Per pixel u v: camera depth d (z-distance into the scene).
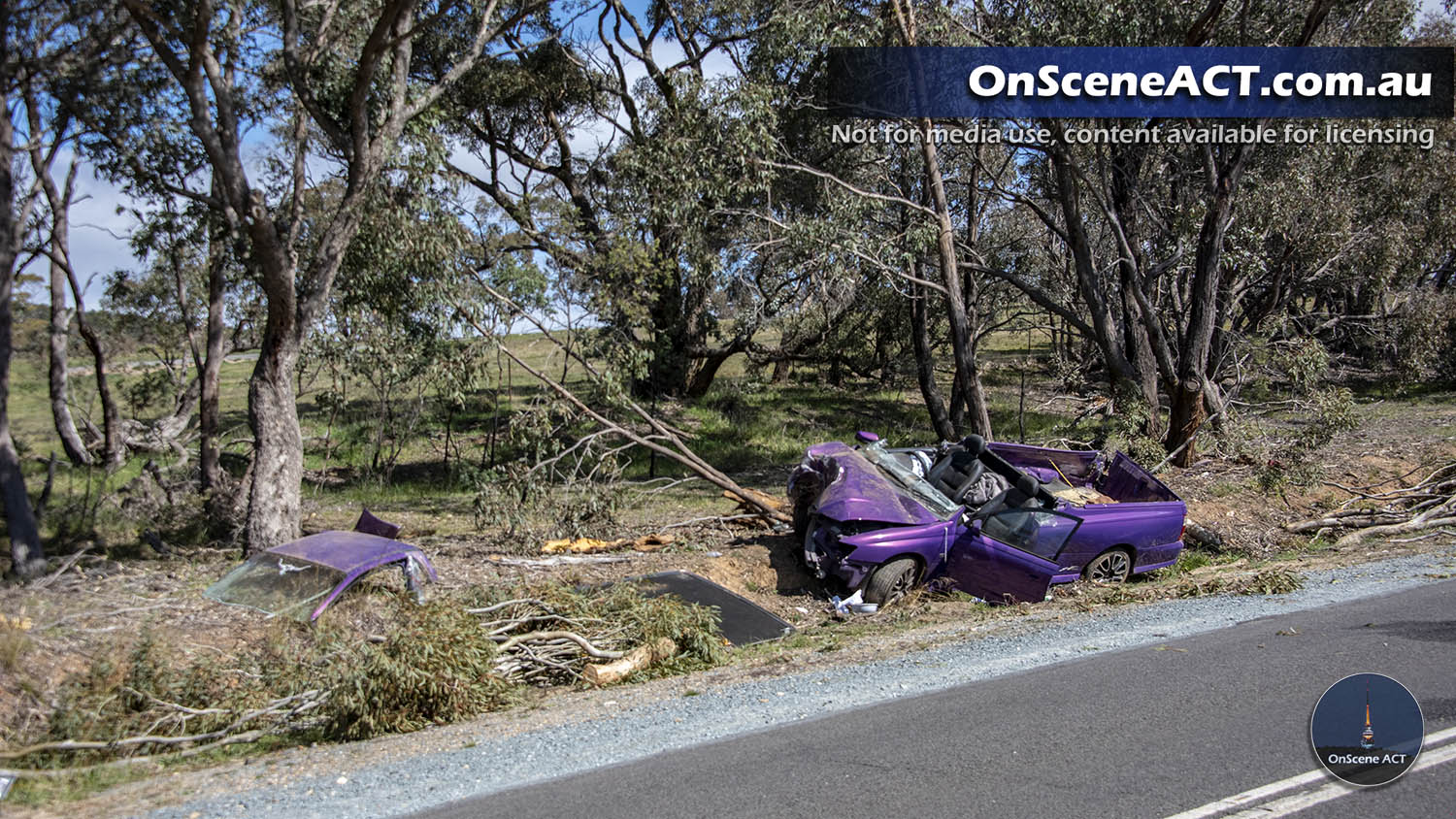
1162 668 7.41
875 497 11.35
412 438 22.56
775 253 19.17
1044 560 10.88
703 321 28.17
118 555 12.63
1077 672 7.42
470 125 24.06
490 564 12.15
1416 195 25.12
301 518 14.72
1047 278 24.97
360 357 16.88
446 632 7.77
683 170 15.71
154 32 10.91
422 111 13.48
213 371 15.73
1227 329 22.33
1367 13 18.98
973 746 5.86
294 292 12.51
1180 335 21.50
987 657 8.13
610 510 13.82
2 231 10.80
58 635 8.28
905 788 5.25
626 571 12.17
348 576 9.28
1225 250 20.62
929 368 23.39
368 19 13.64
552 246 14.72
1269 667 7.27
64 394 18.88
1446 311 28.14
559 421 15.33
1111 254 23.89
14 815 5.39
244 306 18.59
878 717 6.54
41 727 6.94
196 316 19.78
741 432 25.70
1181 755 5.63
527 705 7.91
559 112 25.66
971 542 11.34
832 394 33.62
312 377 20.14
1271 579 10.52
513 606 9.36
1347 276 25.61
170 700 7.38
